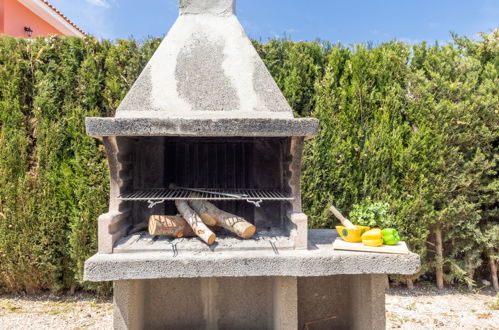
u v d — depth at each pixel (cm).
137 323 208
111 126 173
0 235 312
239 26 225
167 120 174
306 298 248
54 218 315
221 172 262
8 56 318
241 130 177
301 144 194
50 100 316
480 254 364
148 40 337
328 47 357
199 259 175
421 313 295
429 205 330
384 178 333
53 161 316
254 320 246
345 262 182
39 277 325
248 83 205
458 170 335
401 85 349
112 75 327
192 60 209
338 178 332
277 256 180
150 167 245
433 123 333
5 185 312
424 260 343
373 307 198
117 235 194
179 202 218
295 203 197
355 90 338
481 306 311
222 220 208
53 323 276
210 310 245
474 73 339
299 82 338
